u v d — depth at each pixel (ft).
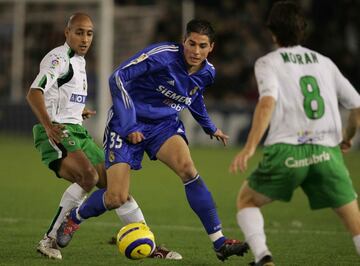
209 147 265.34
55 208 128.88
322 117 68.74
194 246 94.02
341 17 299.17
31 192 149.79
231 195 150.82
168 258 84.58
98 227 107.86
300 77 68.90
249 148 65.41
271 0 310.45
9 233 101.30
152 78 80.74
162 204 136.26
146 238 74.54
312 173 68.85
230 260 84.48
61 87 86.48
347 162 218.38
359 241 68.44
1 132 280.51
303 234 106.01
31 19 284.00
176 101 82.74
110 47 259.80
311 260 85.61
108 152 80.38
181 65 80.38
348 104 70.95
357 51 297.74
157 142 81.56
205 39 77.87
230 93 296.10
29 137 277.85
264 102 66.59
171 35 300.81
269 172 68.64
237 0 316.60
